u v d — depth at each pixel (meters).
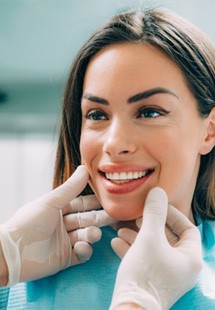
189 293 0.97
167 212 0.99
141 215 0.97
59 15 3.03
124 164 0.93
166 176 0.95
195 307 0.96
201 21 2.95
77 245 1.02
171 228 1.00
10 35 3.21
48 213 1.03
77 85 1.08
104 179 0.98
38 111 3.70
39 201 1.04
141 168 0.94
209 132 1.05
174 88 0.95
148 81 0.93
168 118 0.94
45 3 2.93
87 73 1.01
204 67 1.02
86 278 1.03
